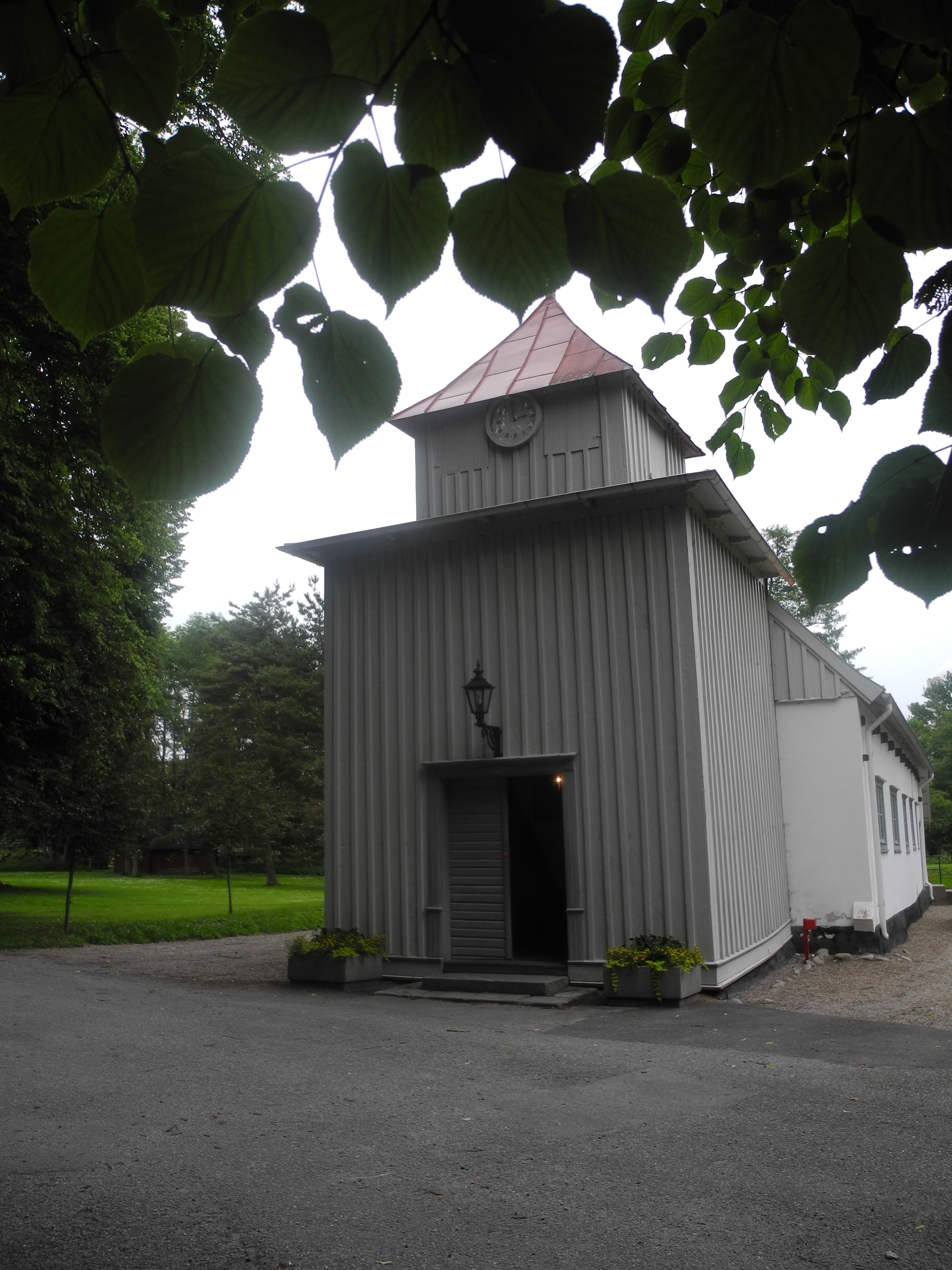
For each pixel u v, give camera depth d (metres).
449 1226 4.59
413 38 0.87
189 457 1.08
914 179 1.04
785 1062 8.08
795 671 16.20
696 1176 5.26
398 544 13.98
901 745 20.58
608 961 11.36
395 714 13.62
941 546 1.34
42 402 6.43
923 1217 4.66
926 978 12.79
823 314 1.16
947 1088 7.13
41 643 18.05
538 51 0.84
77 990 11.77
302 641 50.06
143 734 22.27
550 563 12.98
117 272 1.06
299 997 11.74
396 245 1.01
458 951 12.91
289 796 43.53
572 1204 4.87
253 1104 6.78
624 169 0.94
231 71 0.89
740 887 12.75
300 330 1.06
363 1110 6.64
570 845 12.23
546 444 14.18
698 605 12.40
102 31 1.01
